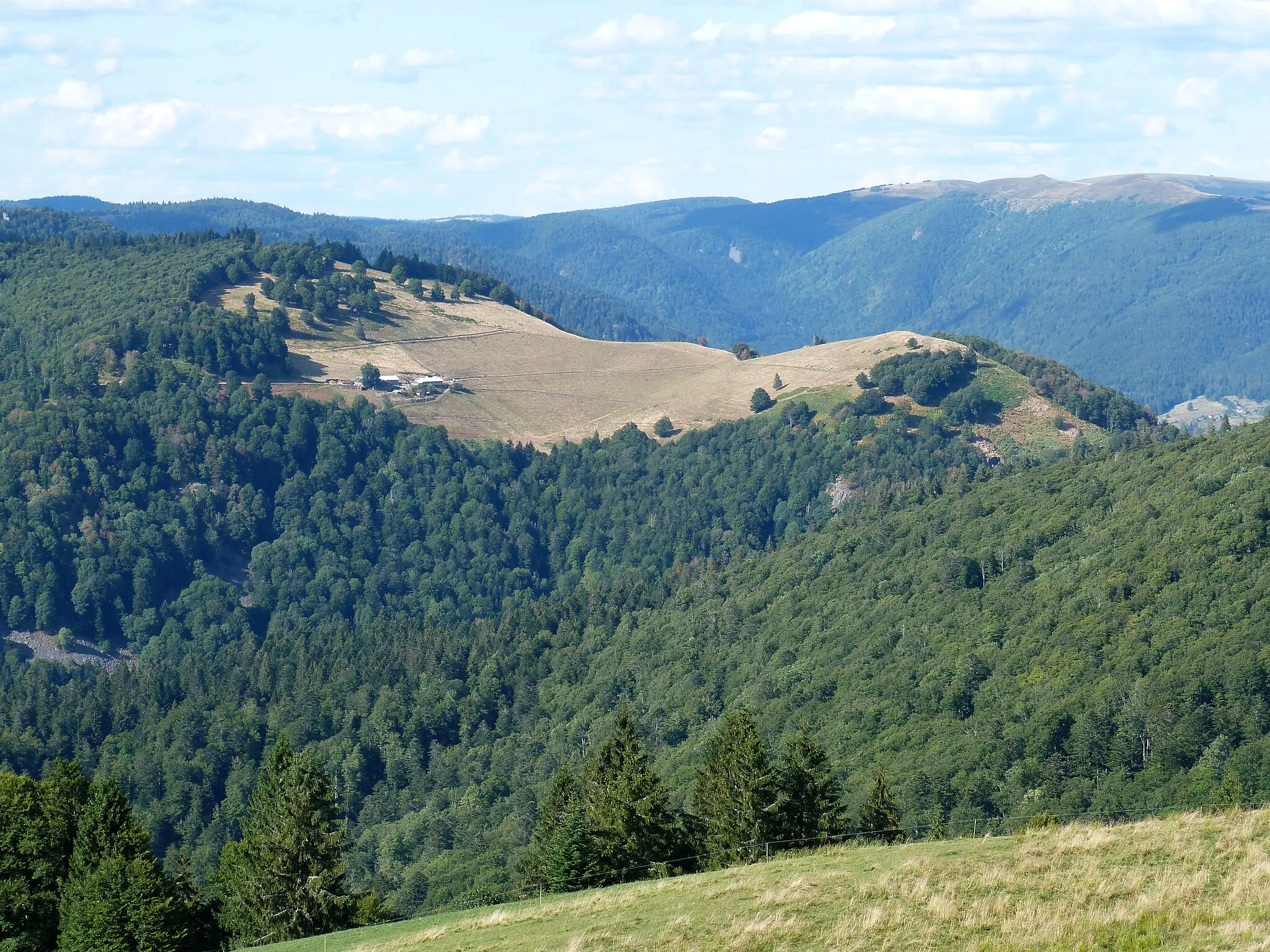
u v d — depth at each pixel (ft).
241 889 191.62
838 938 115.85
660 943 123.34
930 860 135.44
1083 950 103.24
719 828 194.39
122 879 175.73
